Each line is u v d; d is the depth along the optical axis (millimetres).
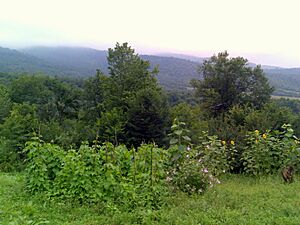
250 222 5605
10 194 7617
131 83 34000
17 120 14359
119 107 29547
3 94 42188
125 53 35969
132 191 6891
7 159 13125
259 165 9836
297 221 5688
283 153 9820
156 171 7594
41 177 7617
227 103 35188
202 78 37250
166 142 21219
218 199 6910
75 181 7188
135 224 5734
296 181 8734
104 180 7141
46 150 7914
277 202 6703
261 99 35219
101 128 22438
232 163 11148
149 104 23156
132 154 8055
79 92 45594
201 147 10391
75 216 6242
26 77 47719
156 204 6758
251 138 10398
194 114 22906
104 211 6441
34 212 6238
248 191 7719
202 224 5586
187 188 7523
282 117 18422
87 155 7477
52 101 44031
